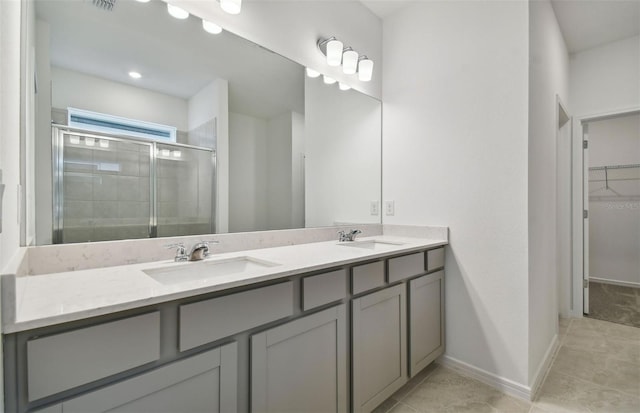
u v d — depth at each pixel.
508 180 1.69
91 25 1.14
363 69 2.03
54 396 0.62
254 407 0.94
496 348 1.72
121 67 1.20
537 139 1.76
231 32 1.51
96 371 0.66
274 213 1.71
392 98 2.27
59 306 0.65
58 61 1.06
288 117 1.77
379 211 2.30
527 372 1.60
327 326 1.20
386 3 2.16
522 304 1.63
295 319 1.08
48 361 0.60
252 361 0.94
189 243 1.34
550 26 2.05
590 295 3.38
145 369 0.74
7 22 0.59
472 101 1.83
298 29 1.80
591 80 2.72
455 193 1.90
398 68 2.23
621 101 2.56
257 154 1.64
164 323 0.77
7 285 0.55
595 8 2.17
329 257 1.30
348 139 2.11
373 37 2.27
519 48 1.65
